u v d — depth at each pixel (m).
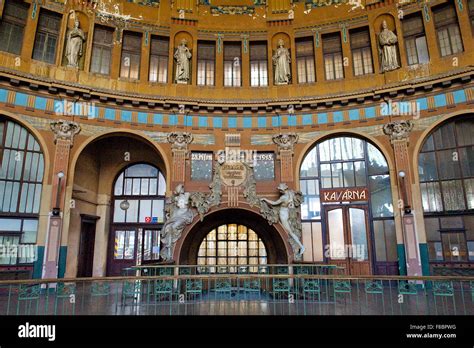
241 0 15.04
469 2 12.27
